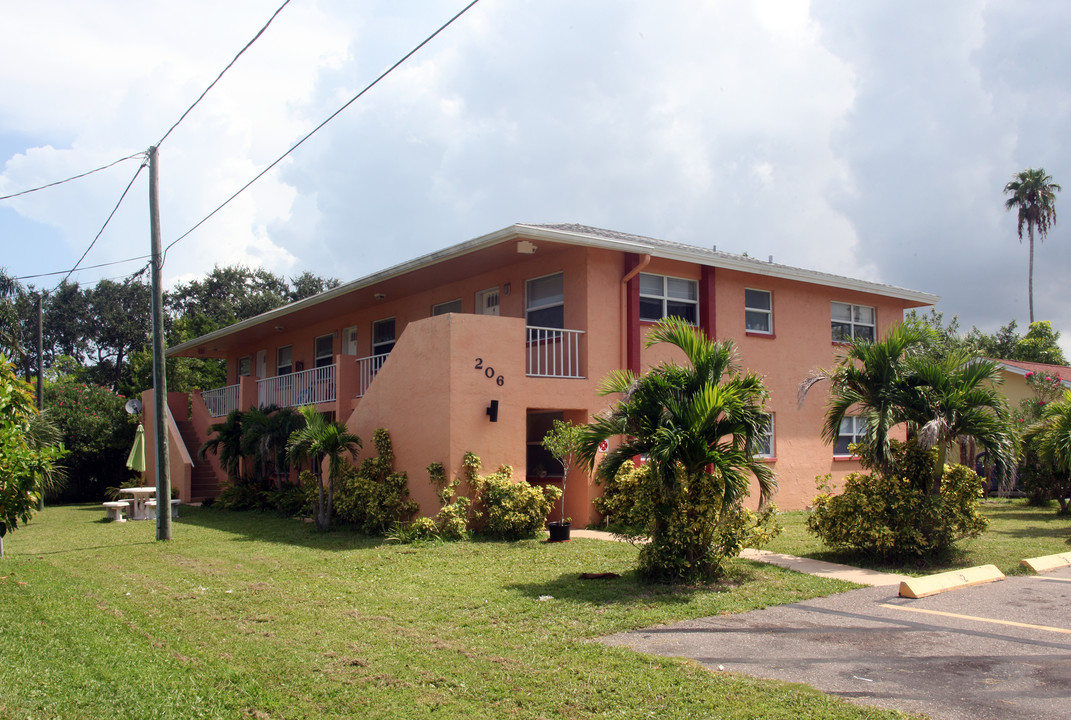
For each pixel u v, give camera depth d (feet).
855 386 37.81
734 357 33.30
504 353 46.39
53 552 42.83
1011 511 60.95
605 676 19.51
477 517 44.19
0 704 17.92
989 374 36.22
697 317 56.13
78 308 152.05
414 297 66.18
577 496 49.93
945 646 22.18
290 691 18.81
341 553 39.55
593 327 49.85
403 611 26.84
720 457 30.35
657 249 50.55
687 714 16.93
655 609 26.50
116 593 30.63
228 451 68.18
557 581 31.68
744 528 32.17
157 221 47.98
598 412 48.98
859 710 16.97
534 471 53.67
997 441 34.71
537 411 54.29
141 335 157.99
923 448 35.09
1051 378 74.28
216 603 28.40
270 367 90.43
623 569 34.09
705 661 20.90
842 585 30.45
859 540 35.22
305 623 25.31
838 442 64.59
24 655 21.97
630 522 33.30
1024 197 153.79
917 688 18.56
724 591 29.25
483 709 17.54
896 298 70.44
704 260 53.42
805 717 16.63
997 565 34.63
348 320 75.10
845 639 22.95
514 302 55.72
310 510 57.21
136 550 42.70
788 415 61.05
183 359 121.90
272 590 30.66
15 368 36.11
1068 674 19.54
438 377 45.29
